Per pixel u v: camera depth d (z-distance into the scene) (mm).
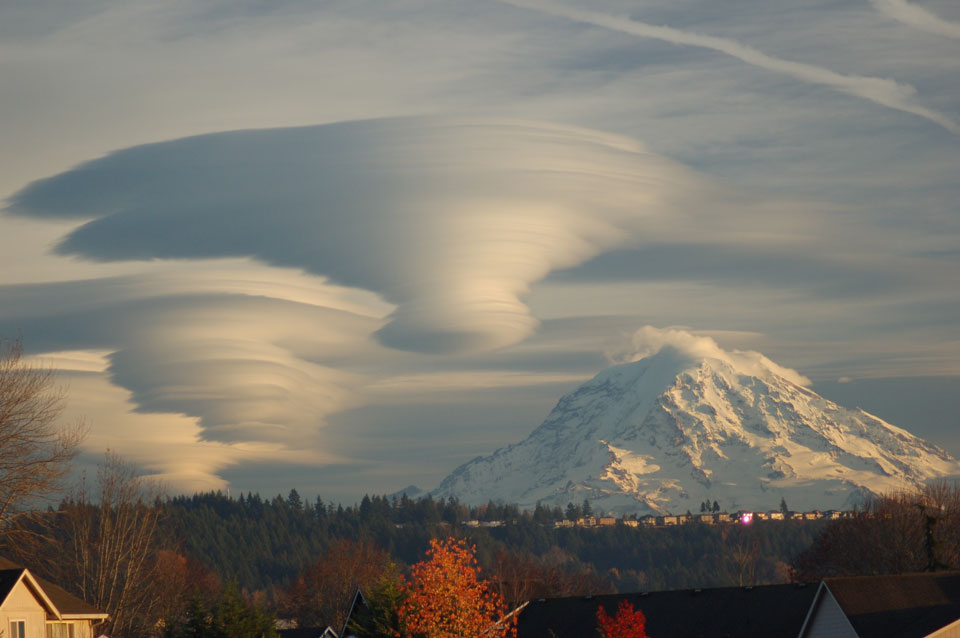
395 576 125500
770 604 116562
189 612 132125
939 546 151500
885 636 105312
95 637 117062
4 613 94438
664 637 119562
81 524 151250
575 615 129875
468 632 100812
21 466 119500
